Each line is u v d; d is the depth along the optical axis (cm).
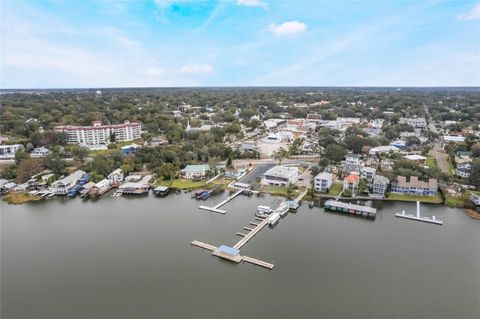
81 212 10944
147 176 14288
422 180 12681
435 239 8794
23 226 9831
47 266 7619
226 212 10838
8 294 6644
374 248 8300
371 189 12431
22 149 17362
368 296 6488
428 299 6406
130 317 5959
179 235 9169
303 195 12206
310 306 6209
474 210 10662
